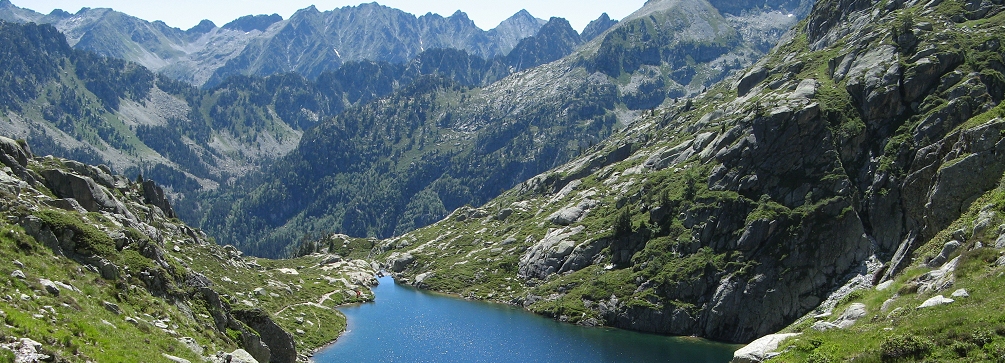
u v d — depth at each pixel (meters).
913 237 88.50
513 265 171.00
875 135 131.12
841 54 161.00
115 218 73.94
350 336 107.12
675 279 128.75
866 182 125.56
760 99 166.38
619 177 192.12
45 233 53.56
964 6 158.00
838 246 119.56
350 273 174.88
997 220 58.22
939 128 120.44
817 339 48.34
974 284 47.19
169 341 48.53
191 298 62.72
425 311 135.12
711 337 120.19
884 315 50.38
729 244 129.62
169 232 112.56
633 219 154.25
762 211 128.88
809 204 126.00
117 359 39.56
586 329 124.75
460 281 168.88
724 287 122.31
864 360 41.59
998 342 38.28
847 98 140.12
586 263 151.75
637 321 126.62
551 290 146.00
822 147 132.50
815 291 117.38
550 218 186.50
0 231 49.47
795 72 175.25
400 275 191.75
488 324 124.88
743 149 143.25
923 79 130.12
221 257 117.88
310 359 90.62
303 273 157.50
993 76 125.50
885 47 145.75
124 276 55.84
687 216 140.38
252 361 53.28
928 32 146.00
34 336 36.91
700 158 161.88
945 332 41.00
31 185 68.12
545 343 111.12
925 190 109.00
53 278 47.84
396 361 94.06
